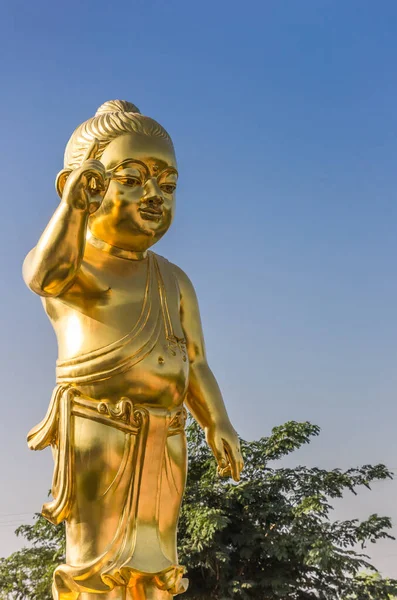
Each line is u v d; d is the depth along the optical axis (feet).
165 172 18.56
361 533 69.87
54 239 16.71
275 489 71.05
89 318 17.85
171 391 17.98
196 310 20.13
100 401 17.40
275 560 69.82
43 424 17.84
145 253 19.39
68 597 16.92
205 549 65.77
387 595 69.26
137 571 16.52
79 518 17.24
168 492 17.97
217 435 19.69
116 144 18.30
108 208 18.22
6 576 70.90
